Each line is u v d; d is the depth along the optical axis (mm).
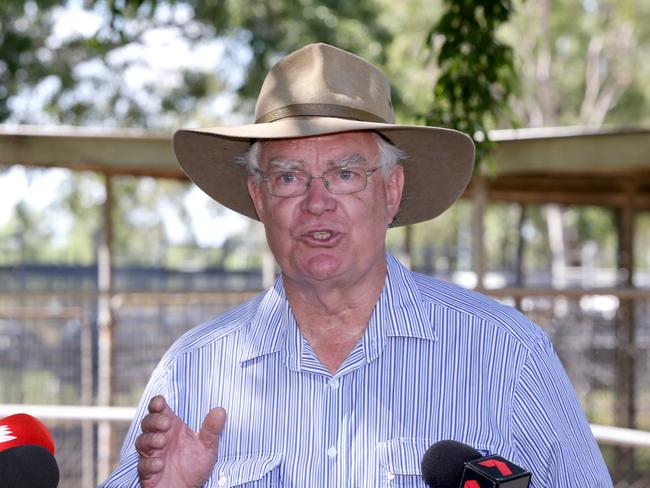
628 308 7293
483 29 4918
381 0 18047
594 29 24172
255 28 14695
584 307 8914
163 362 2303
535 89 24297
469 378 2115
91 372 6887
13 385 6957
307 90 2178
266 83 2250
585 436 2129
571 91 26172
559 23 24250
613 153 6012
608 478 2146
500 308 2193
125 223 22609
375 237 2137
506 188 8664
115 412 4160
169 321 6977
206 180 2580
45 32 15023
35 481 1690
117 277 9188
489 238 26547
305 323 2191
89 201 19969
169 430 1976
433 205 2533
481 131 4762
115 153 6262
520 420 2105
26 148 6172
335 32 14812
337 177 2117
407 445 2070
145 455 1973
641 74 24641
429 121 4828
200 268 9547
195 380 2236
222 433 2172
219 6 14562
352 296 2158
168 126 17266
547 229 27172
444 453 1916
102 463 5898
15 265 8281
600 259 18969
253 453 2141
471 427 2090
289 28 14750
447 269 14695
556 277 16828
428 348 2137
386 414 2104
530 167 6203
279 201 2125
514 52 5156
